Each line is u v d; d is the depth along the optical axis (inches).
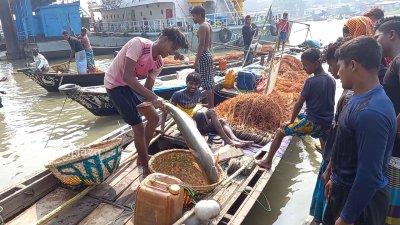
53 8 845.2
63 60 857.5
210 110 215.9
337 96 383.6
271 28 884.0
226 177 154.4
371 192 74.2
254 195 148.4
